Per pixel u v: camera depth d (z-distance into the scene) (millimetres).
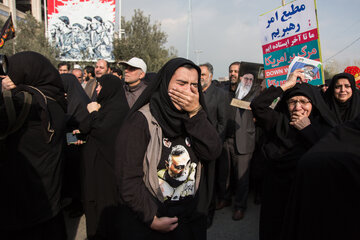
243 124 3230
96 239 2469
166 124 1368
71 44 17844
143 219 1272
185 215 1463
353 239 917
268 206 2059
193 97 1303
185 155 1447
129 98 3709
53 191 1790
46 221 1789
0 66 2029
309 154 1059
